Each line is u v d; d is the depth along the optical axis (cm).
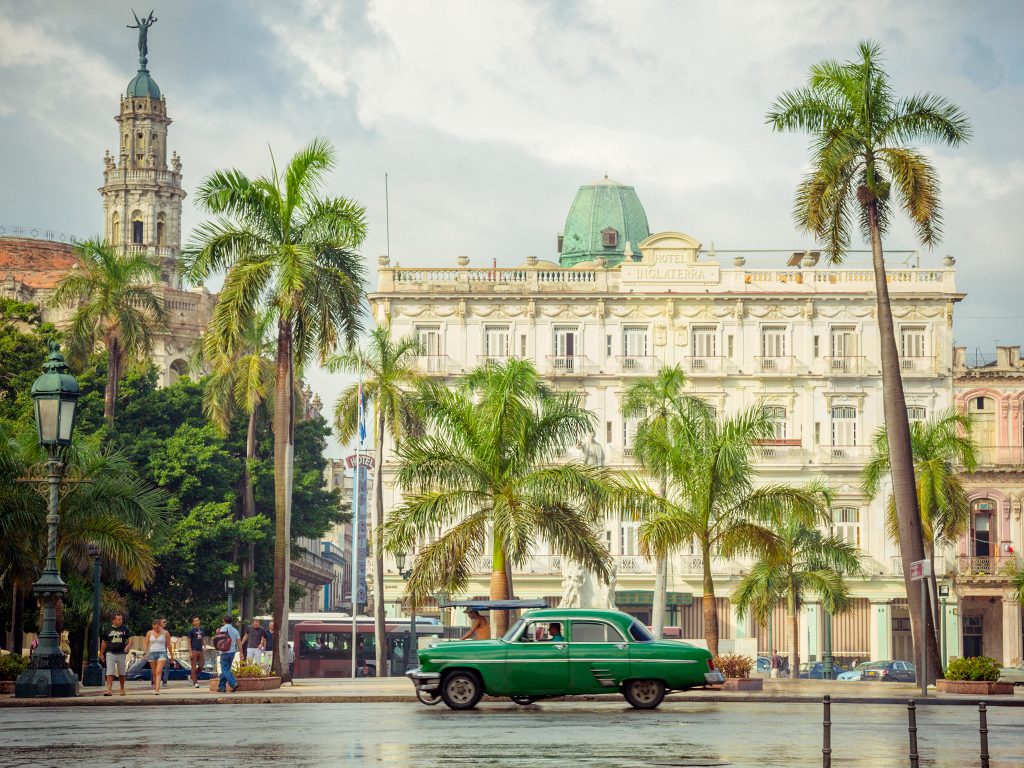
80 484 4400
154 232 13750
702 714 2903
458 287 8956
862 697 3631
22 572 4294
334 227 4388
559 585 8656
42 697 3469
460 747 2142
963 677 4075
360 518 8781
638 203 10962
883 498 8812
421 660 2984
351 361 6531
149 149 13850
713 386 8919
